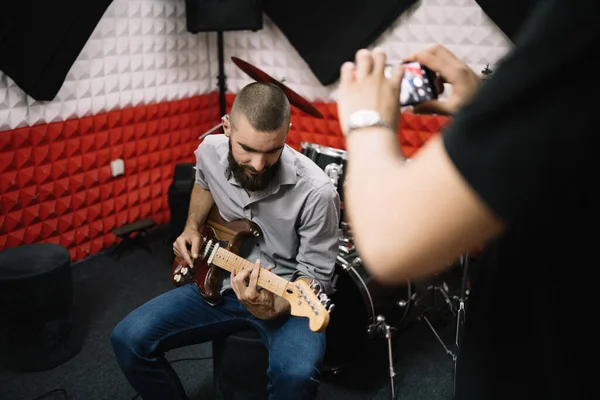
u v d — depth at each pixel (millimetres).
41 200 3551
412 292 2791
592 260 547
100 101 3752
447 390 2648
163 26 4051
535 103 471
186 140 4473
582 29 458
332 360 2680
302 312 1855
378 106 665
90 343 2936
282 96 1847
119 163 3945
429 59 864
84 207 3828
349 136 655
